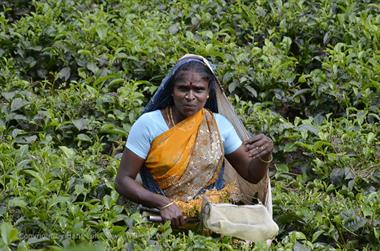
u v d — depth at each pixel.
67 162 7.41
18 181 7.00
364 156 7.98
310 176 8.14
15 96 8.62
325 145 8.24
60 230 6.39
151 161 6.47
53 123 8.39
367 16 11.00
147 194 6.37
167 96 6.51
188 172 6.45
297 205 7.17
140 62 9.66
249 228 6.21
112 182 7.27
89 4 11.13
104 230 6.21
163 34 10.13
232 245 6.27
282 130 8.39
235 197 6.57
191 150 6.45
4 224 5.80
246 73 9.45
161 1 11.43
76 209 6.55
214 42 10.16
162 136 6.43
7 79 9.12
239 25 10.87
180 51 9.92
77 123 8.39
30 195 6.73
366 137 8.25
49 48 9.77
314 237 6.71
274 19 10.85
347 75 9.37
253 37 10.50
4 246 5.73
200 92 6.39
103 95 8.79
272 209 7.09
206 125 6.52
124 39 9.94
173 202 6.35
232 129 6.61
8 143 7.98
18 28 10.06
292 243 6.39
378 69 9.37
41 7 10.70
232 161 6.59
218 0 11.36
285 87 9.42
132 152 6.45
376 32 10.23
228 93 9.42
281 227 7.08
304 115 9.40
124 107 8.70
